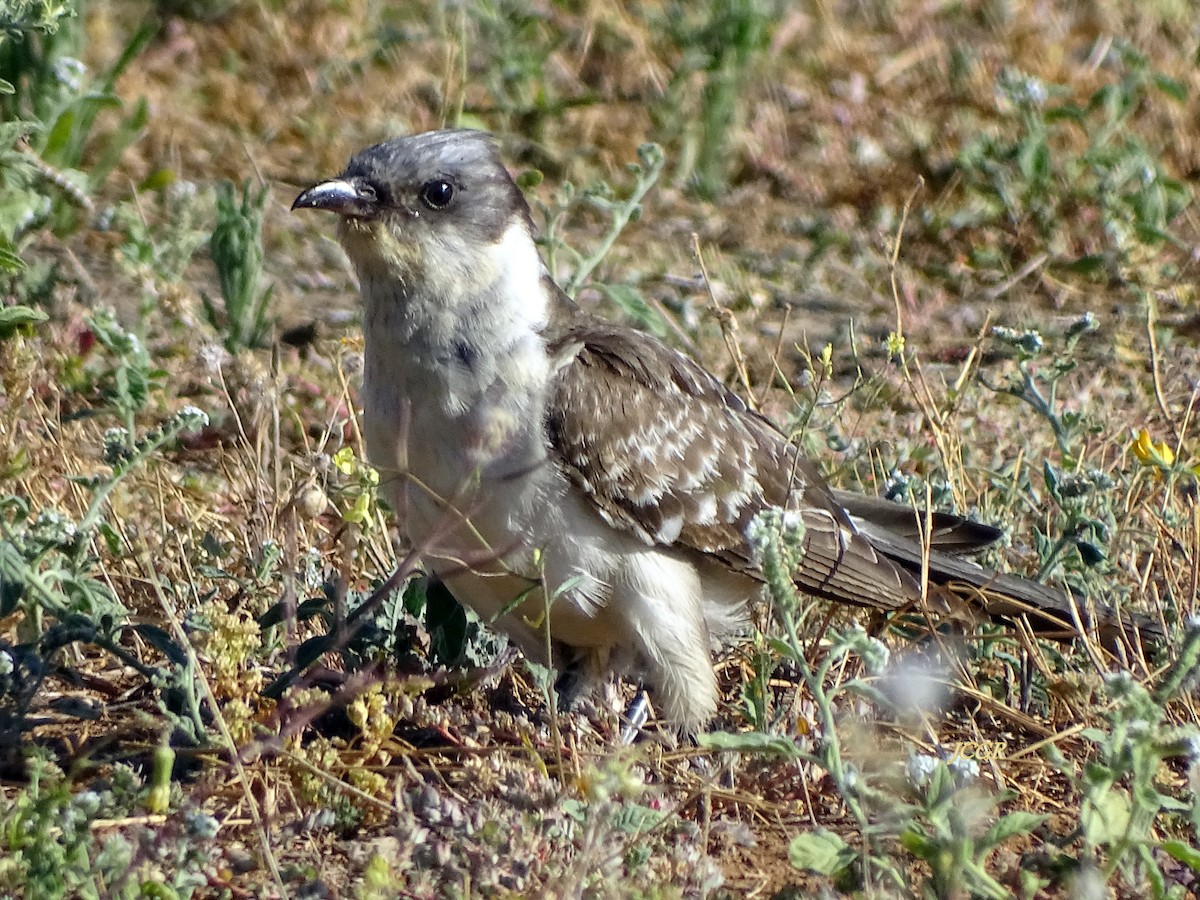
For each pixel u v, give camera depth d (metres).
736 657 12.13
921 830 8.41
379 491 11.12
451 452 10.70
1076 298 18.59
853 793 8.66
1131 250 18.53
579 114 21.38
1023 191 19.77
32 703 10.41
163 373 13.89
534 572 10.80
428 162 10.75
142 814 9.09
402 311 10.77
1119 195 19.55
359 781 9.27
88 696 10.72
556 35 22.34
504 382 10.72
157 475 12.87
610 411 10.89
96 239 18.36
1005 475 13.60
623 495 10.93
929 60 22.42
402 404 10.77
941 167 20.53
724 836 9.29
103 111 20.69
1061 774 10.12
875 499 12.63
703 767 10.18
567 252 18.02
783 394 16.19
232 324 16.09
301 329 16.67
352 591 11.09
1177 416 15.39
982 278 19.06
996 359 17.14
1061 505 11.86
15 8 12.11
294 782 9.36
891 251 19.00
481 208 10.86
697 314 17.77
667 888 7.94
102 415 13.89
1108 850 9.05
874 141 20.84
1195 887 8.83
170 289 15.15
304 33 22.28
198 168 20.11
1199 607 11.44
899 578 12.00
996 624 11.89
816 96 21.72
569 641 11.48
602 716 11.02
